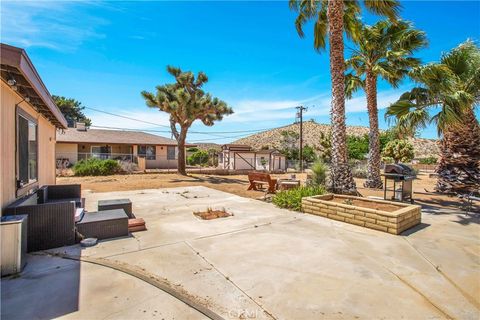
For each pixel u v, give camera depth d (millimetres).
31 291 2770
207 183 13844
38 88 4102
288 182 10117
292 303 2596
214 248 4086
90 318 2324
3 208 3746
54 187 6508
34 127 5828
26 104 5078
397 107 9227
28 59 3312
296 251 3996
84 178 15781
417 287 2941
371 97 11992
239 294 2750
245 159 28094
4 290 2785
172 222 5621
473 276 3229
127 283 2965
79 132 24500
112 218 4566
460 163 9992
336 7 8164
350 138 33469
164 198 8688
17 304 2523
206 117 17312
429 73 7777
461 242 4484
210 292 2779
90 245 4129
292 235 4789
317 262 3592
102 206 5578
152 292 2779
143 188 11445
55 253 3807
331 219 5977
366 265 3514
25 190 4969
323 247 4180
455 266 3516
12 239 3156
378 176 12148
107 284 2938
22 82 3949
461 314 2438
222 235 4750
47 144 7789
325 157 27906
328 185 8250
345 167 8039
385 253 3957
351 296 2734
